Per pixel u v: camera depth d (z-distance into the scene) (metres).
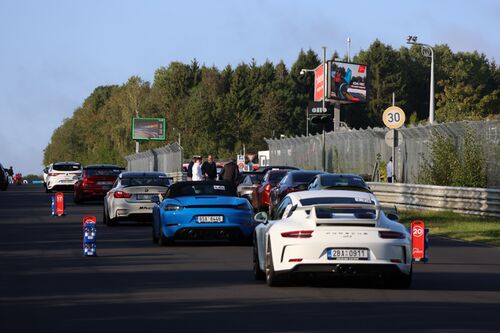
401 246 26.48
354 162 94.94
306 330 19.38
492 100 169.38
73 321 20.73
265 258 28.02
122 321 20.70
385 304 23.62
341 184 55.22
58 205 69.56
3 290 26.58
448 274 31.81
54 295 25.42
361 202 28.03
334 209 26.94
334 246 26.22
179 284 28.11
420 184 71.56
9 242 45.34
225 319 20.98
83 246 41.81
